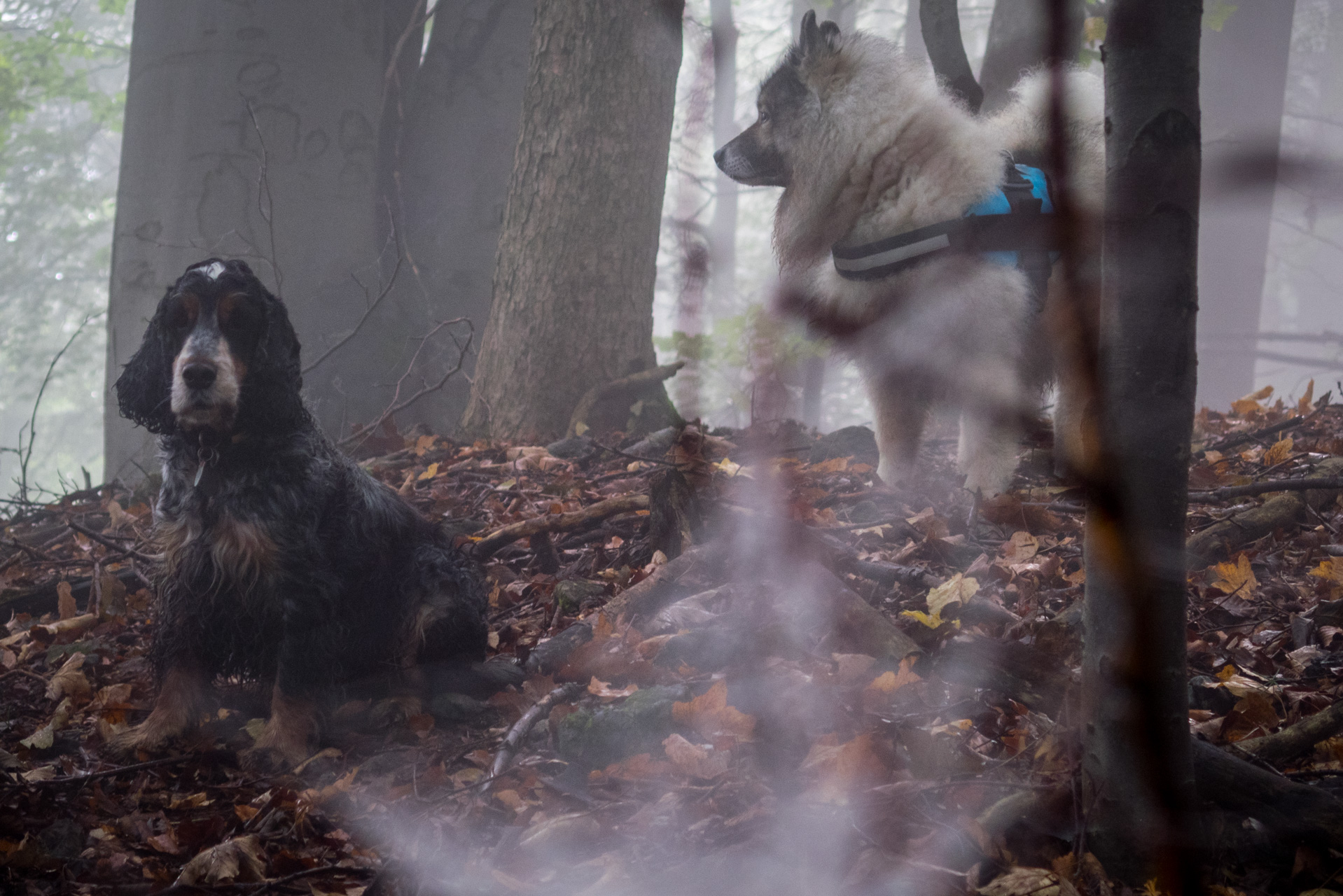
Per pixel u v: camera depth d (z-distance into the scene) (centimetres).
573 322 711
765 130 454
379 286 1030
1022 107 443
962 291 399
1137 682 193
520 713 328
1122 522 187
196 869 247
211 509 317
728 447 520
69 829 269
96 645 417
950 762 250
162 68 1006
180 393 301
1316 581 360
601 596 399
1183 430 183
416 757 310
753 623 331
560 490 527
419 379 1002
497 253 749
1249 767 220
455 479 591
